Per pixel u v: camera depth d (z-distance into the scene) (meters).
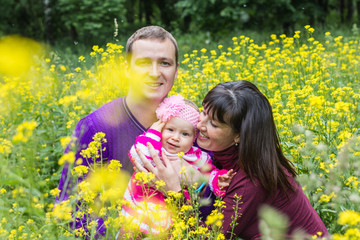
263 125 2.19
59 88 4.86
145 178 1.99
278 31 11.54
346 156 2.19
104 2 14.34
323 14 13.70
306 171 2.58
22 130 1.80
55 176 3.20
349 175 2.36
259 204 2.18
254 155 2.15
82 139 2.51
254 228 2.24
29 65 5.12
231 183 2.23
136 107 2.51
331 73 4.98
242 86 2.24
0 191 2.16
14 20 17.78
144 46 2.42
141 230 2.14
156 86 2.45
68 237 1.89
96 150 2.16
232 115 2.15
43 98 4.52
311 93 3.88
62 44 14.71
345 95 3.71
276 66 5.33
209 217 1.87
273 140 2.24
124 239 1.98
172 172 2.24
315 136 2.87
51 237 1.84
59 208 1.84
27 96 4.58
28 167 1.88
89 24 13.98
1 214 1.92
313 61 5.07
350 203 2.18
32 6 17.19
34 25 17.73
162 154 2.31
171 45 2.49
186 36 15.05
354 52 6.27
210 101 2.19
